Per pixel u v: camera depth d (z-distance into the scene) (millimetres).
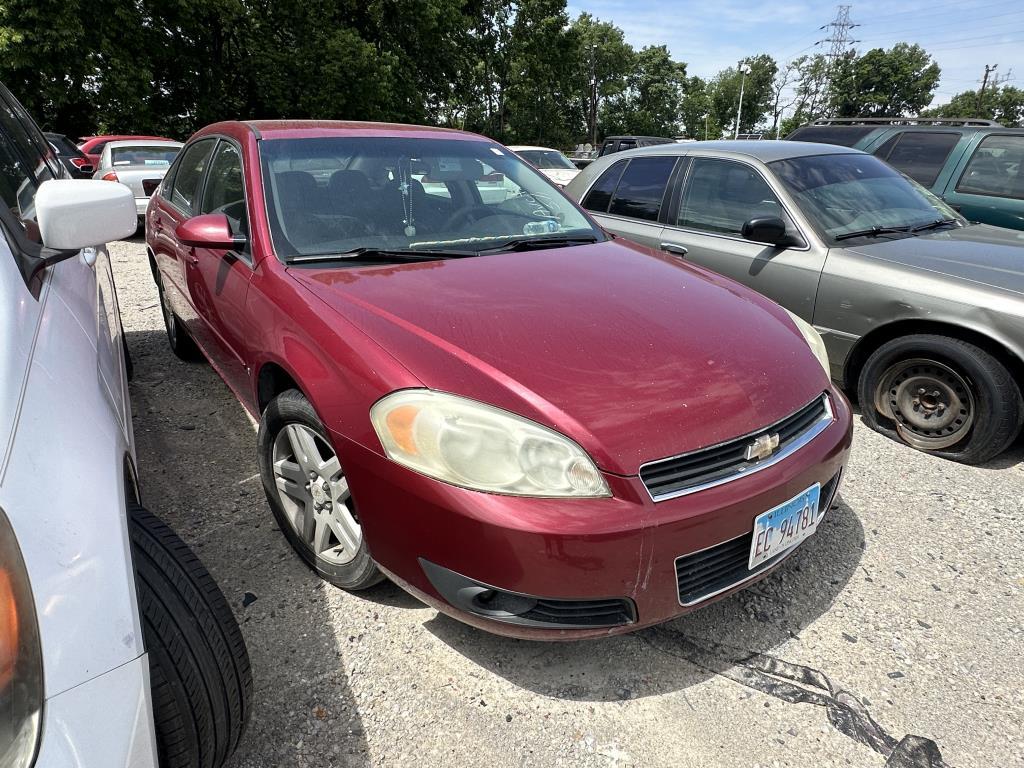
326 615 2221
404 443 1749
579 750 1777
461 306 2123
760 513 1864
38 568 981
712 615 2297
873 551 2652
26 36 17359
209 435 3473
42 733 910
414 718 1859
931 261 3504
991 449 3246
